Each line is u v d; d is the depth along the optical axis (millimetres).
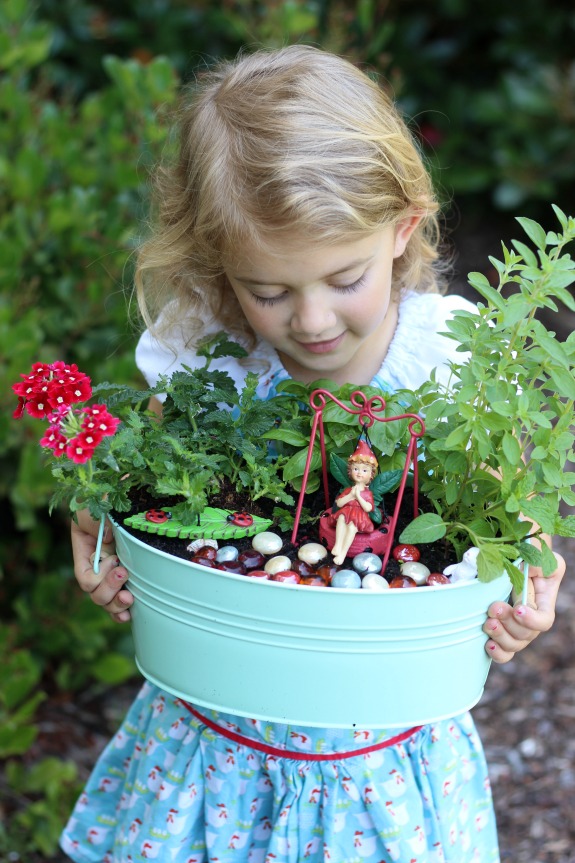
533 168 3768
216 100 1335
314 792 1356
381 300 1295
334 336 1289
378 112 1324
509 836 2027
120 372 2115
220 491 1310
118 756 1630
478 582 1101
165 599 1163
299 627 1087
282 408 1347
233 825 1404
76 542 1399
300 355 1342
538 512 1101
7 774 2070
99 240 2211
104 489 1174
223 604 1105
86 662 2346
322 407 1229
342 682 1125
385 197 1250
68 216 2184
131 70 2270
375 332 1477
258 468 1274
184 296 1500
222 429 1307
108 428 1127
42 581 2236
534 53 3828
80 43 3590
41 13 3477
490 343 1156
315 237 1181
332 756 1337
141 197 2221
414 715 1164
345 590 1049
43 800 2062
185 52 3635
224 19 3424
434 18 3986
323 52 1405
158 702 1480
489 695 2383
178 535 1194
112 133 2318
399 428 1239
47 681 2379
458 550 1202
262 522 1244
